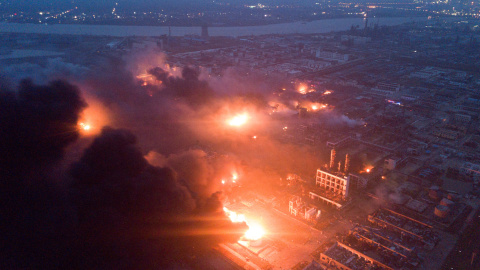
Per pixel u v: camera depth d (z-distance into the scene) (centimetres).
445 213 16300
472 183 19138
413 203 17562
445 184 19375
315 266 13438
